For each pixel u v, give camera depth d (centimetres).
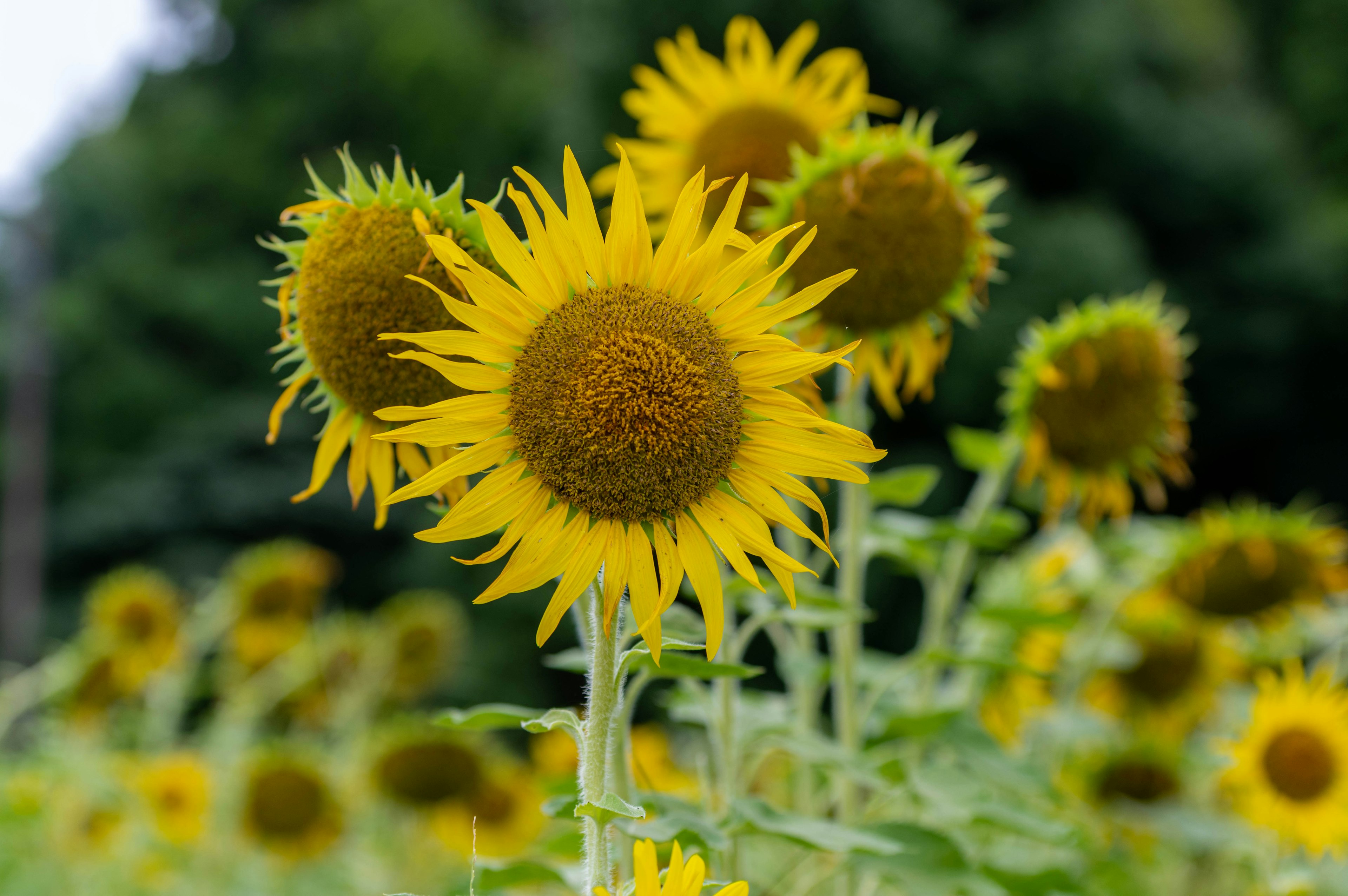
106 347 2242
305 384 201
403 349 185
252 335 2300
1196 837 352
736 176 289
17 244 2275
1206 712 424
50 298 2278
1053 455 313
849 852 209
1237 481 1605
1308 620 417
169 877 484
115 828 466
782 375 160
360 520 1733
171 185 2483
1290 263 1513
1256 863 353
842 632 278
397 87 2292
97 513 1848
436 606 588
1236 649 434
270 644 512
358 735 499
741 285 166
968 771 278
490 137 2227
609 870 141
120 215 2658
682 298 161
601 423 151
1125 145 1441
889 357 280
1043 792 263
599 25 1329
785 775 388
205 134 2514
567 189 157
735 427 158
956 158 260
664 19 1279
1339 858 329
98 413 2183
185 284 2316
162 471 1884
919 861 223
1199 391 1552
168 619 520
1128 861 382
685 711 274
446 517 152
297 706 570
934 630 325
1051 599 402
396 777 432
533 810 455
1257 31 2017
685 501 155
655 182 321
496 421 156
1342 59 1875
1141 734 407
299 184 2420
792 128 303
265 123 2470
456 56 2288
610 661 150
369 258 183
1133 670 413
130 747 565
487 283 154
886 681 279
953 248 252
